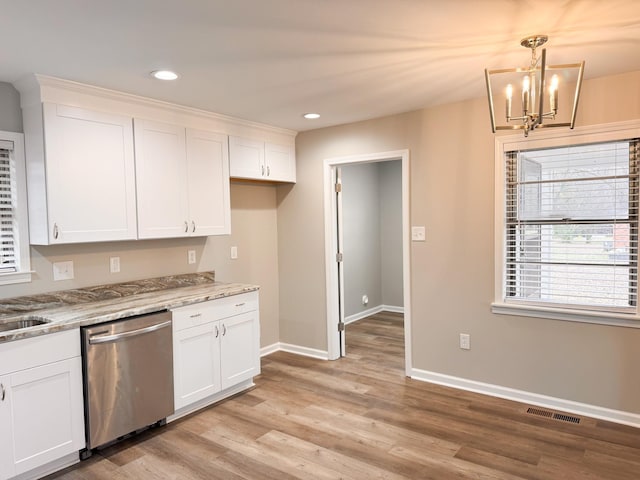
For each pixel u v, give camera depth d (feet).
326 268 14.70
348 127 13.83
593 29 7.21
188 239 12.92
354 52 8.01
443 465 8.39
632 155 9.77
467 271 11.84
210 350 11.09
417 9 6.41
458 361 12.12
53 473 8.28
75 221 9.45
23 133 9.48
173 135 11.38
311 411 10.86
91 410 8.63
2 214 9.32
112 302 10.25
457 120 11.76
